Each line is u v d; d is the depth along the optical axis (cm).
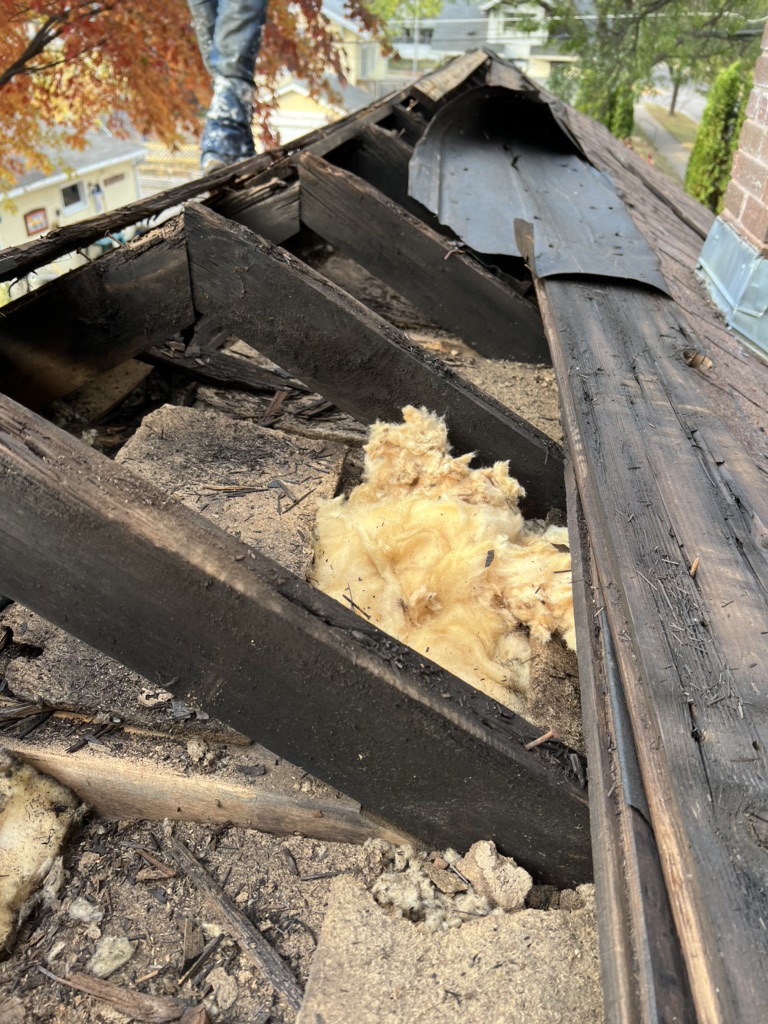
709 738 121
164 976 160
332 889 168
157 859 183
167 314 286
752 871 102
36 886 175
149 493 152
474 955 150
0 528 150
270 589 150
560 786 154
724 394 248
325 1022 140
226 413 357
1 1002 156
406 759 160
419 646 224
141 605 153
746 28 1775
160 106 1017
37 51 890
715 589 153
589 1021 138
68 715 200
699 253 461
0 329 265
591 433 211
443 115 518
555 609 223
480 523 250
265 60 1076
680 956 101
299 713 160
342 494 293
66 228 265
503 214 393
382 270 361
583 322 285
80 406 349
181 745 194
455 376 285
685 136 2852
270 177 355
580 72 1966
